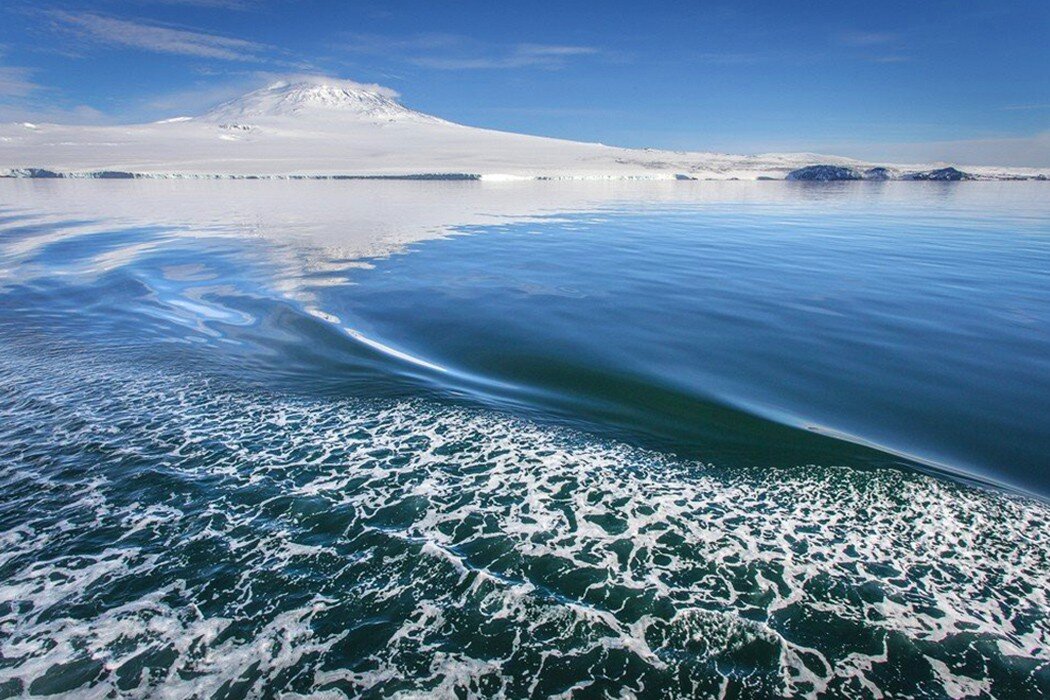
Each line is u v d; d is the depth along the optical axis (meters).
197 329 9.95
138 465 5.54
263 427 6.34
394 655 3.51
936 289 13.46
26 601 3.87
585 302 12.03
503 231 23.69
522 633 3.68
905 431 6.48
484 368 8.30
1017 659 3.56
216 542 4.46
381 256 17.23
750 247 19.95
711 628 3.75
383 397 7.20
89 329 9.91
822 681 3.41
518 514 4.86
